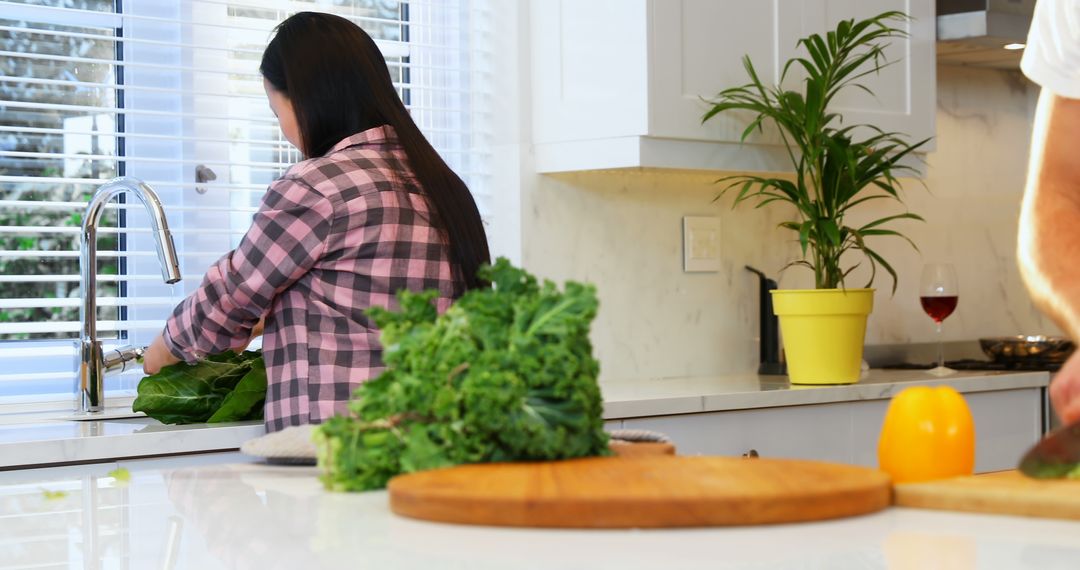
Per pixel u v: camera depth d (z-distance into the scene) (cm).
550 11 271
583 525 86
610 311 288
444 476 96
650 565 76
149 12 257
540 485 91
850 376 269
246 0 263
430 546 83
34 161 248
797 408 254
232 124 268
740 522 87
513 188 276
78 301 246
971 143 352
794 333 270
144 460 188
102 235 255
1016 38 303
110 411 229
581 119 266
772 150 279
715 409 240
